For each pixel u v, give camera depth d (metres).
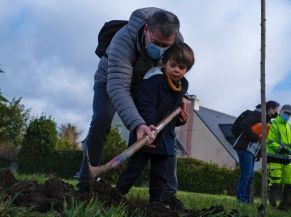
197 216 4.28
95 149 5.01
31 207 3.46
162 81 4.85
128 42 4.71
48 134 30.50
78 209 3.44
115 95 4.66
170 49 4.77
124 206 4.00
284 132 10.43
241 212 5.75
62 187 3.89
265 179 4.37
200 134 49.81
